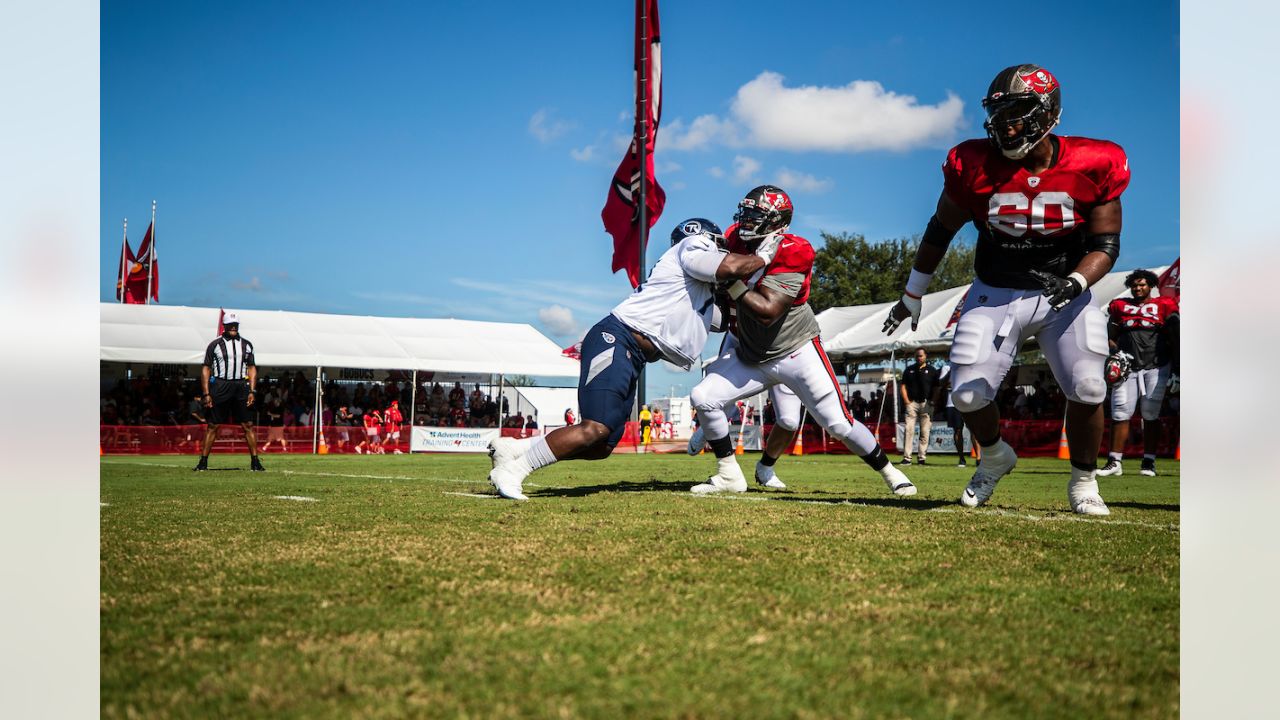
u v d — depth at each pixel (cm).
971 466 1407
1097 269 491
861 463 1488
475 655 213
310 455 2211
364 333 2798
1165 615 256
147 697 184
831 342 2347
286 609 257
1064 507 582
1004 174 506
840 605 265
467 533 413
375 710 178
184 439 2370
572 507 546
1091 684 196
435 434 2673
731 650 218
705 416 705
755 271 646
